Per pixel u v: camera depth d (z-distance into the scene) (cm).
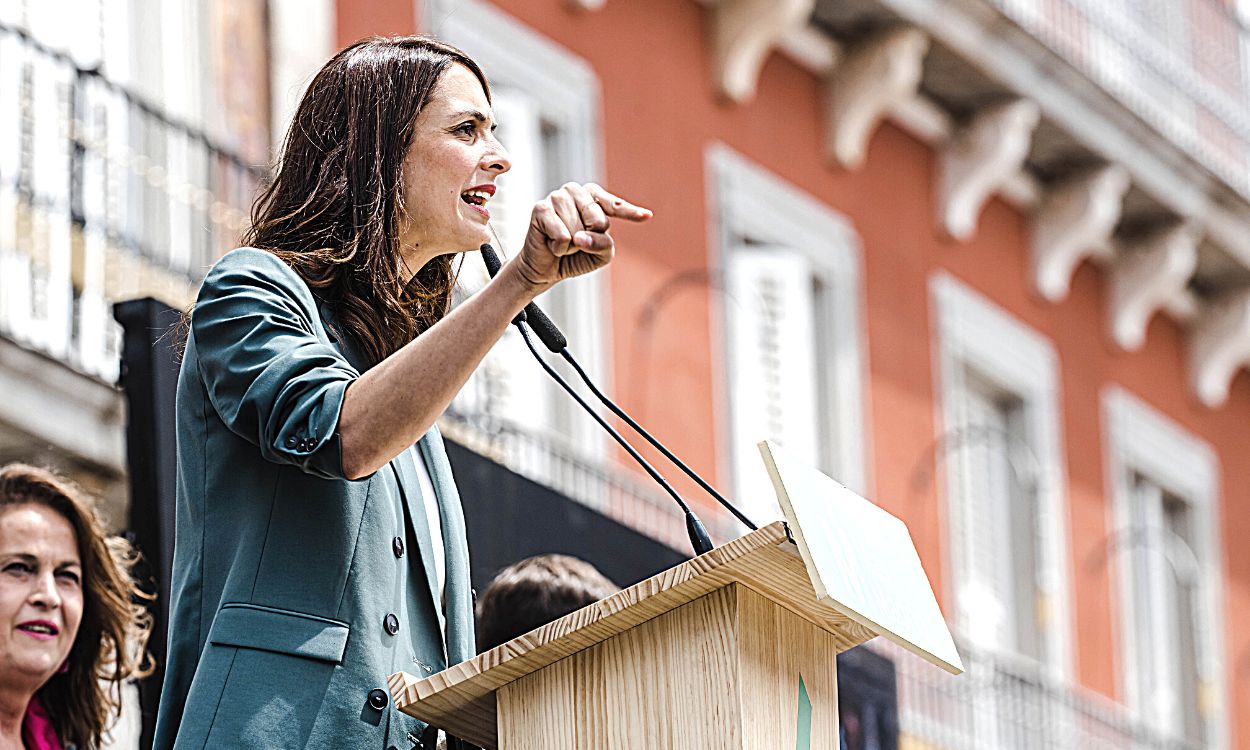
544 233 400
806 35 2056
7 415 1258
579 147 1828
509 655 411
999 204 2281
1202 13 2589
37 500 743
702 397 1867
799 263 1977
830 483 424
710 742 407
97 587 751
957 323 2183
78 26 1472
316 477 427
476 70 475
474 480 1031
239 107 1516
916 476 2098
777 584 413
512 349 1647
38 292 1338
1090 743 2117
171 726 425
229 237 1457
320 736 413
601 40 1880
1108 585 2320
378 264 451
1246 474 2570
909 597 425
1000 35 2144
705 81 1975
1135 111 2295
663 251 1873
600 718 414
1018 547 2230
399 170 458
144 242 1410
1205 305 2520
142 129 1425
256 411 411
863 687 1120
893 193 2148
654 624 414
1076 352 2352
